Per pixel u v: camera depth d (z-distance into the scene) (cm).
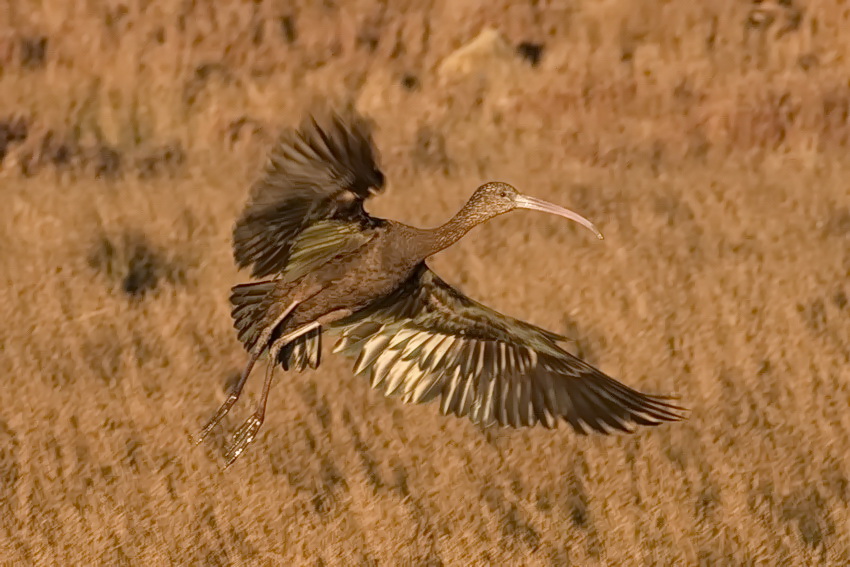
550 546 1359
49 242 1984
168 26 2916
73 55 2822
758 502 1451
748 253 2077
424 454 1495
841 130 2614
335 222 931
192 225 2069
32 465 1423
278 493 1399
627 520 1405
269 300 941
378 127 2606
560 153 2527
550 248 2044
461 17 3055
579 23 3067
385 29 3020
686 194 2320
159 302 1797
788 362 1741
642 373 1703
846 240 2136
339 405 1572
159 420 1527
